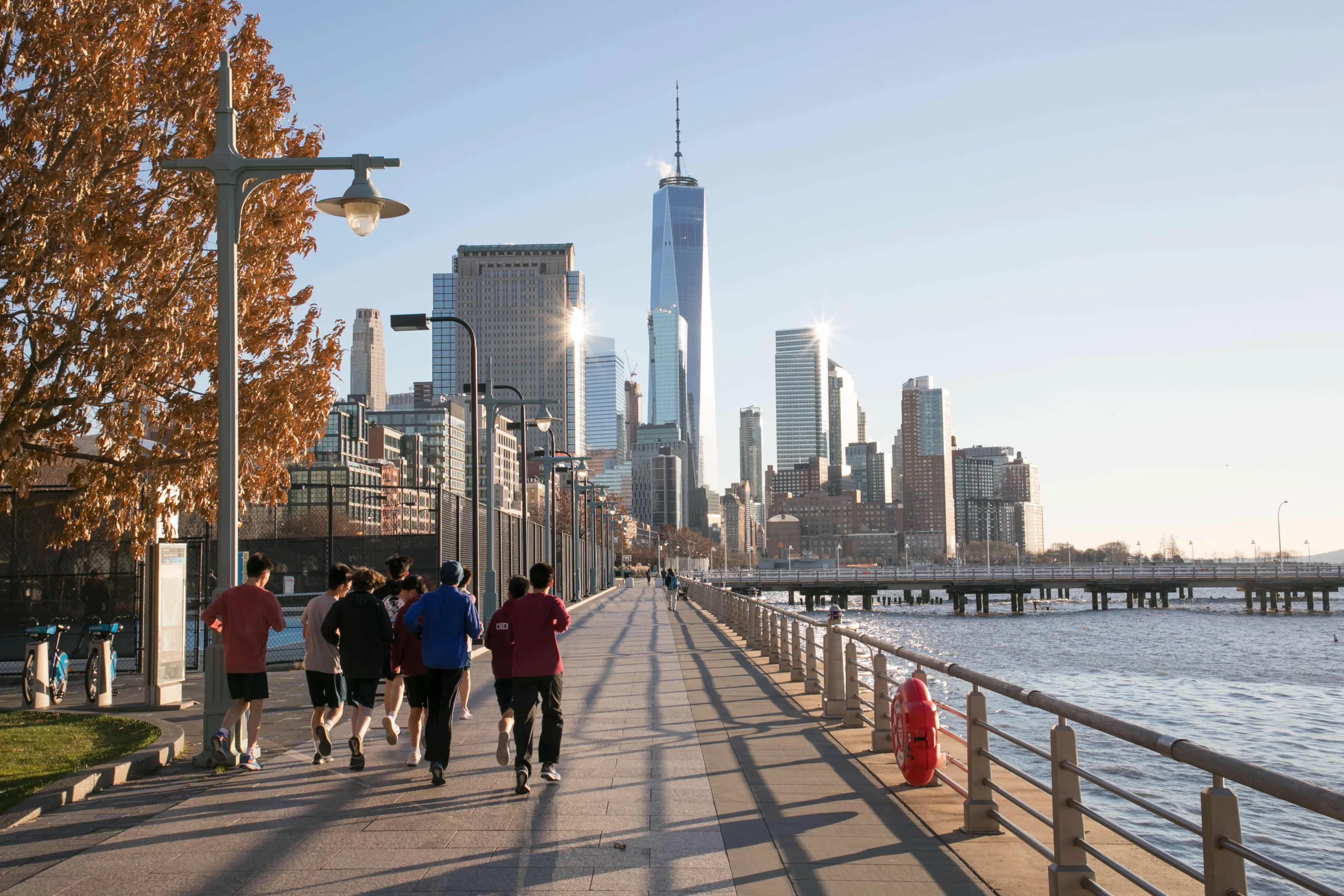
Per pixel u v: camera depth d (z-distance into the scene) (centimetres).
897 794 934
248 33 1512
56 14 1280
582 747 1181
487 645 1018
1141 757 2395
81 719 1466
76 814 881
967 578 12850
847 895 650
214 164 1107
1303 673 5234
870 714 1430
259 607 1098
